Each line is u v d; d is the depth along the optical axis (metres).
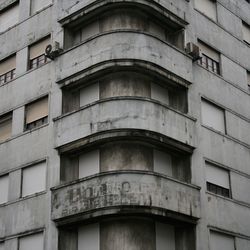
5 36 28.69
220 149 25.02
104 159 22.08
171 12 24.64
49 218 22.31
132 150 22.00
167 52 23.53
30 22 27.44
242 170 26.09
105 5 23.41
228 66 27.69
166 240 21.97
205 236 22.48
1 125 26.97
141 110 21.58
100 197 20.48
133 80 22.95
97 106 21.97
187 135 23.22
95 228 21.52
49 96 24.64
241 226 24.72
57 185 22.48
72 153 23.06
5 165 25.59
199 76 25.22
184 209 21.67
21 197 24.17
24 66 26.72
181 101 24.19
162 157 22.91
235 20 29.56
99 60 22.61
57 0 26.22
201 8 27.25
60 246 21.69
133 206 20.12
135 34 22.69
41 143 24.14
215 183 24.25
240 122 27.14
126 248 20.52
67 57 24.30
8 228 24.08
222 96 26.39
